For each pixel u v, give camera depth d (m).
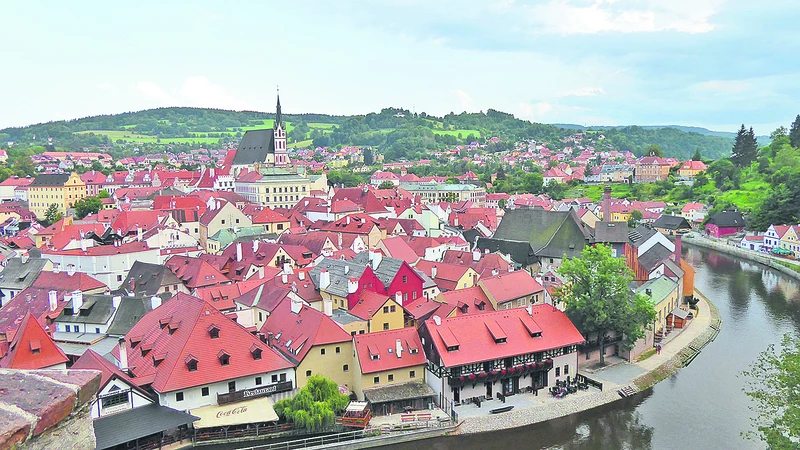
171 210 179.38
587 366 101.88
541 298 114.06
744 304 144.25
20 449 11.36
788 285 165.00
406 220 188.38
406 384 84.38
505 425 80.44
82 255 136.00
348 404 78.12
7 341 90.00
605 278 97.25
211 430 71.75
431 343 84.38
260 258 132.38
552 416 83.62
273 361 79.94
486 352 85.19
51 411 12.14
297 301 91.81
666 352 109.06
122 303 101.69
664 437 78.69
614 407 87.62
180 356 74.62
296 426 74.50
